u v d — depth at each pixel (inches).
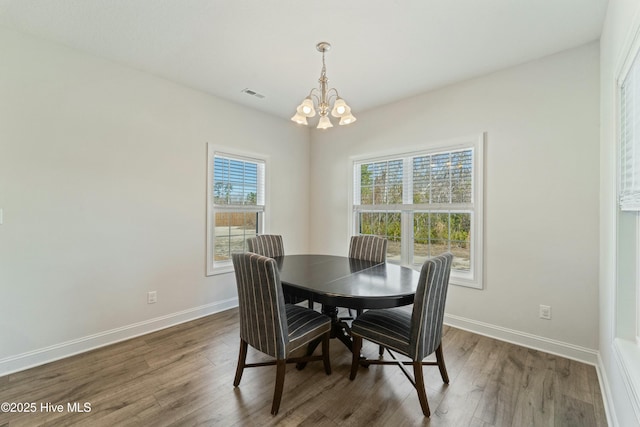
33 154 86.4
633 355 55.7
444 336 108.3
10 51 83.0
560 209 94.3
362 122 150.7
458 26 81.9
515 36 86.4
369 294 70.7
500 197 106.2
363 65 103.7
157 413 66.9
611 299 68.4
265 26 82.8
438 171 125.0
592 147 88.6
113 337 102.0
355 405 70.1
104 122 100.2
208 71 109.4
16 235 83.9
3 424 63.1
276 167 159.8
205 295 129.0
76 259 94.5
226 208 138.6
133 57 99.8
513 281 103.3
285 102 139.7
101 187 99.7
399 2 72.7
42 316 88.2
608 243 73.5
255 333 70.3
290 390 75.7
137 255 108.3
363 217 154.2
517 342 102.0
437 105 123.0
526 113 100.7
